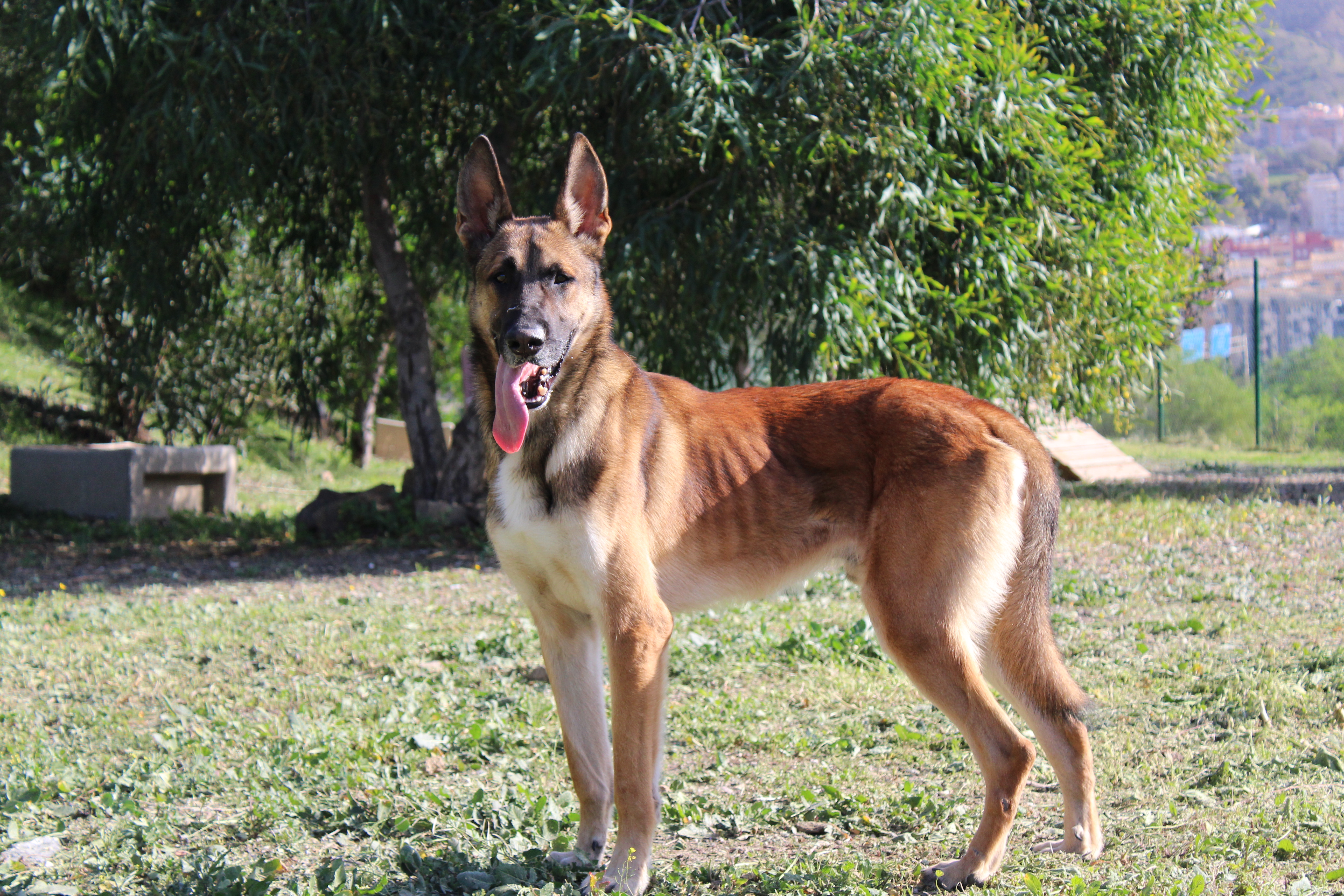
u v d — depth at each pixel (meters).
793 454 3.63
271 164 9.95
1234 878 2.98
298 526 11.08
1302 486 12.63
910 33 8.21
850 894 3.09
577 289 3.46
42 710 5.29
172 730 4.86
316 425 13.20
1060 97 9.40
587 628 3.58
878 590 3.38
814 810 3.84
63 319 16.98
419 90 9.83
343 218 11.80
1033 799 3.88
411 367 11.46
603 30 8.39
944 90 8.40
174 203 10.39
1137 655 5.61
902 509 3.37
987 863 3.17
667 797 4.01
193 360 13.70
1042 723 3.35
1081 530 9.54
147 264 10.39
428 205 11.33
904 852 3.47
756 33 9.30
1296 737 4.21
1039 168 9.17
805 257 8.80
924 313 9.60
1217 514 10.20
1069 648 5.79
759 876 3.28
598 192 3.66
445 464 11.51
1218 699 4.74
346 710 5.12
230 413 16.33
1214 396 22.95
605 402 3.38
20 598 8.18
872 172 8.88
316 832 3.83
